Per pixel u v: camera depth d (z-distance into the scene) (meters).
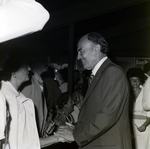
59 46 6.18
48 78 3.39
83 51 1.69
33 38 5.54
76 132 1.61
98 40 1.66
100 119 1.49
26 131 1.26
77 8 4.55
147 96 2.60
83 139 1.56
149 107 2.60
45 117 2.15
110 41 5.82
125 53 5.70
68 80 4.74
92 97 1.59
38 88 2.07
